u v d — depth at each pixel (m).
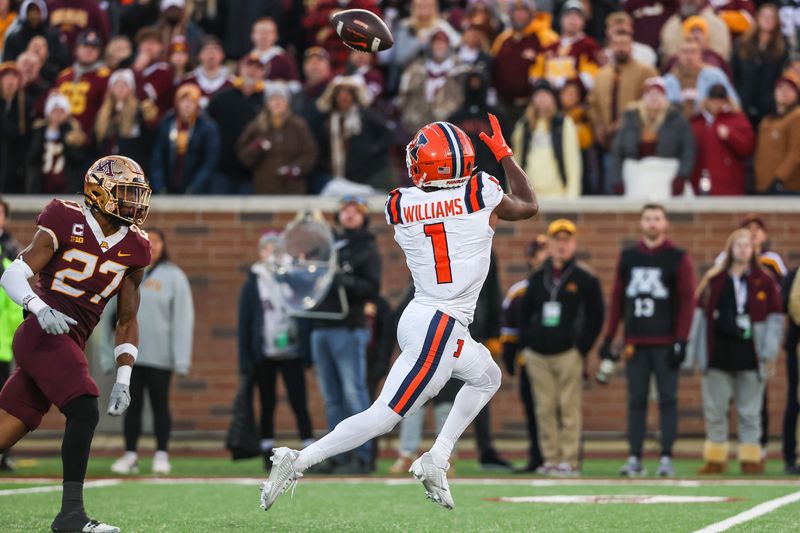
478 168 48.22
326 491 32.62
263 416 41.53
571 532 22.86
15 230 51.28
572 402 40.25
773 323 40.12
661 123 49.44
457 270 20.97
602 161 52.00
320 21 59.22
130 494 31.16
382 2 61.62
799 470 40.38
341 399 39.66
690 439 49.88
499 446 50.12
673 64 53.53
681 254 39.81
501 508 27.81
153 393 39.88
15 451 49.66
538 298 40.38
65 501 20.16
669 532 22.80
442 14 63.34
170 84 54.69
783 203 49.69
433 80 53.56
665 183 49.53
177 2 58.62
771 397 49.56
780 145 50.19
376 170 51.38
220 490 32.53
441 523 24.50
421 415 40.53
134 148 51.56
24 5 58.41
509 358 42.81
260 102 52.19
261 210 50.91
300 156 50.88
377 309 42.53
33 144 52.03
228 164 52.09
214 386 50.97
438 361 20.78
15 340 20.72
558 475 39.56
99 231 20.89
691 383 49.97
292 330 40.69
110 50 55.88
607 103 51.19
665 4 57.38
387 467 43.03
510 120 53.78
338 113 51.31
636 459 39.75
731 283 40.16
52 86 56.59
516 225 50.62
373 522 24.67
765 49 53.91
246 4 60.31
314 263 38.81
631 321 40.03
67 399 20.23
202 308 51.16
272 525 23.84
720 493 32.03
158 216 51.16
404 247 21.42
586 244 50.19
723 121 50.41
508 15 59.56
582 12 55.25
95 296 21.00
